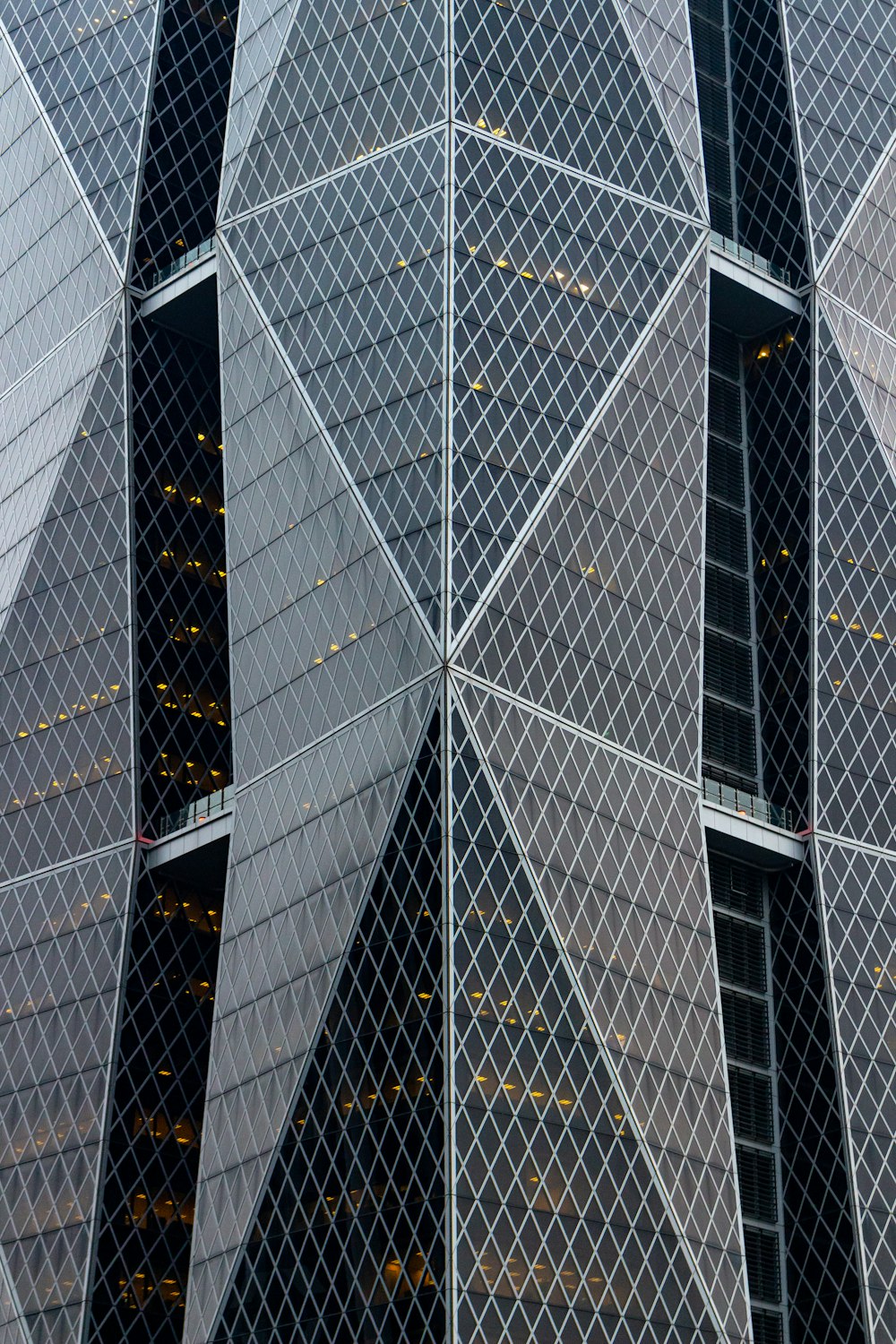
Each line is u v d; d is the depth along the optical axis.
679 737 105.44
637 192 115.44
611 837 99.69
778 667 116.31
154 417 124.75
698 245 117.19
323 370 109.12
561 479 104.56
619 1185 92.25
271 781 104.44
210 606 123.69
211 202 130.88
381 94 113.75
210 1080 101.00
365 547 102.94
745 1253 99.31
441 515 99.94
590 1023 94.44
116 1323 106.38
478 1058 90.25
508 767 96.62
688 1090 97.38
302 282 112.69
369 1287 89.06
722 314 122.81
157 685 119.31
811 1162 105.31
